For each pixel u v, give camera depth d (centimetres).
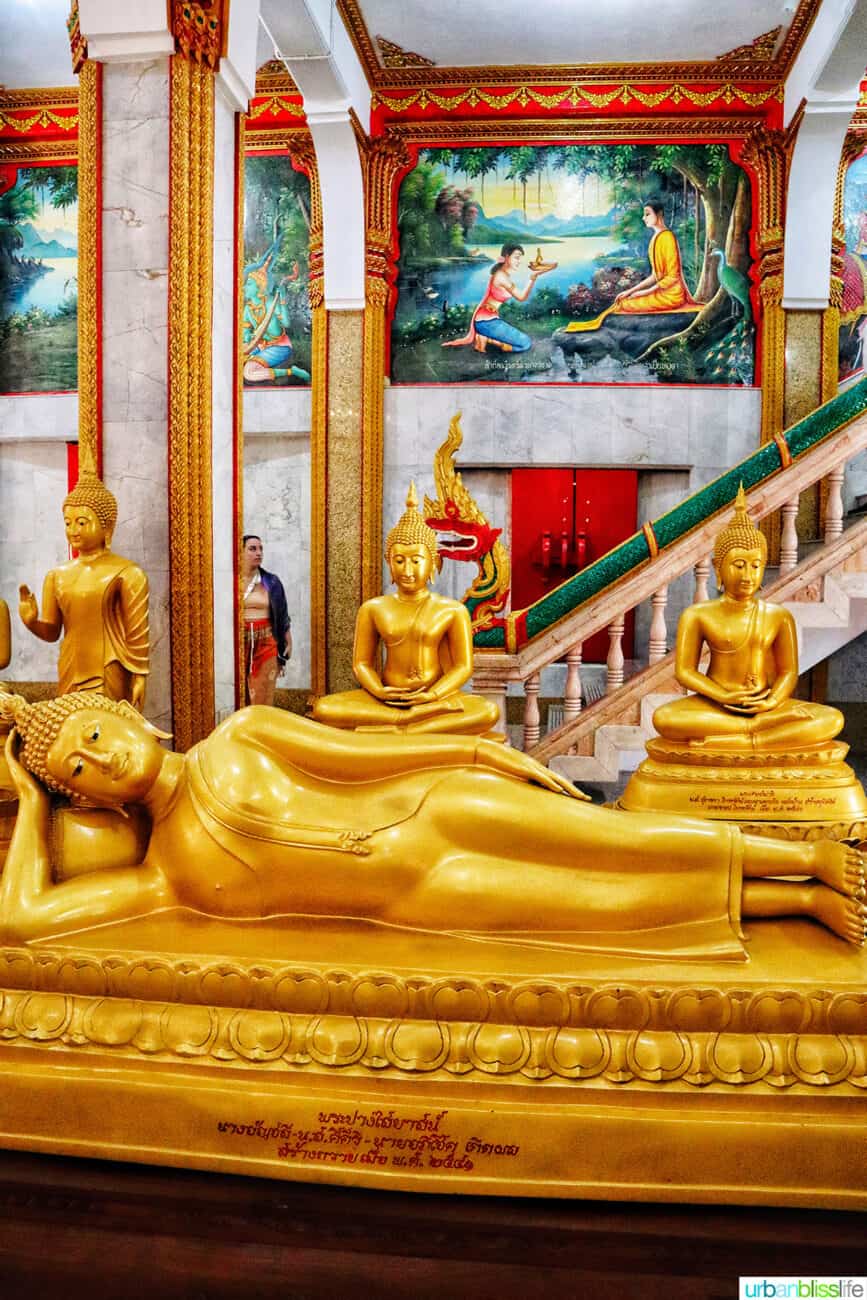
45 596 475
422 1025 221
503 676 619
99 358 536
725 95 999
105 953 233
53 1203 217
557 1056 214
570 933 243
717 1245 201
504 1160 211
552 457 1052
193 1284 203
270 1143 219
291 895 249
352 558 1041
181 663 534
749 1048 212
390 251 1043
